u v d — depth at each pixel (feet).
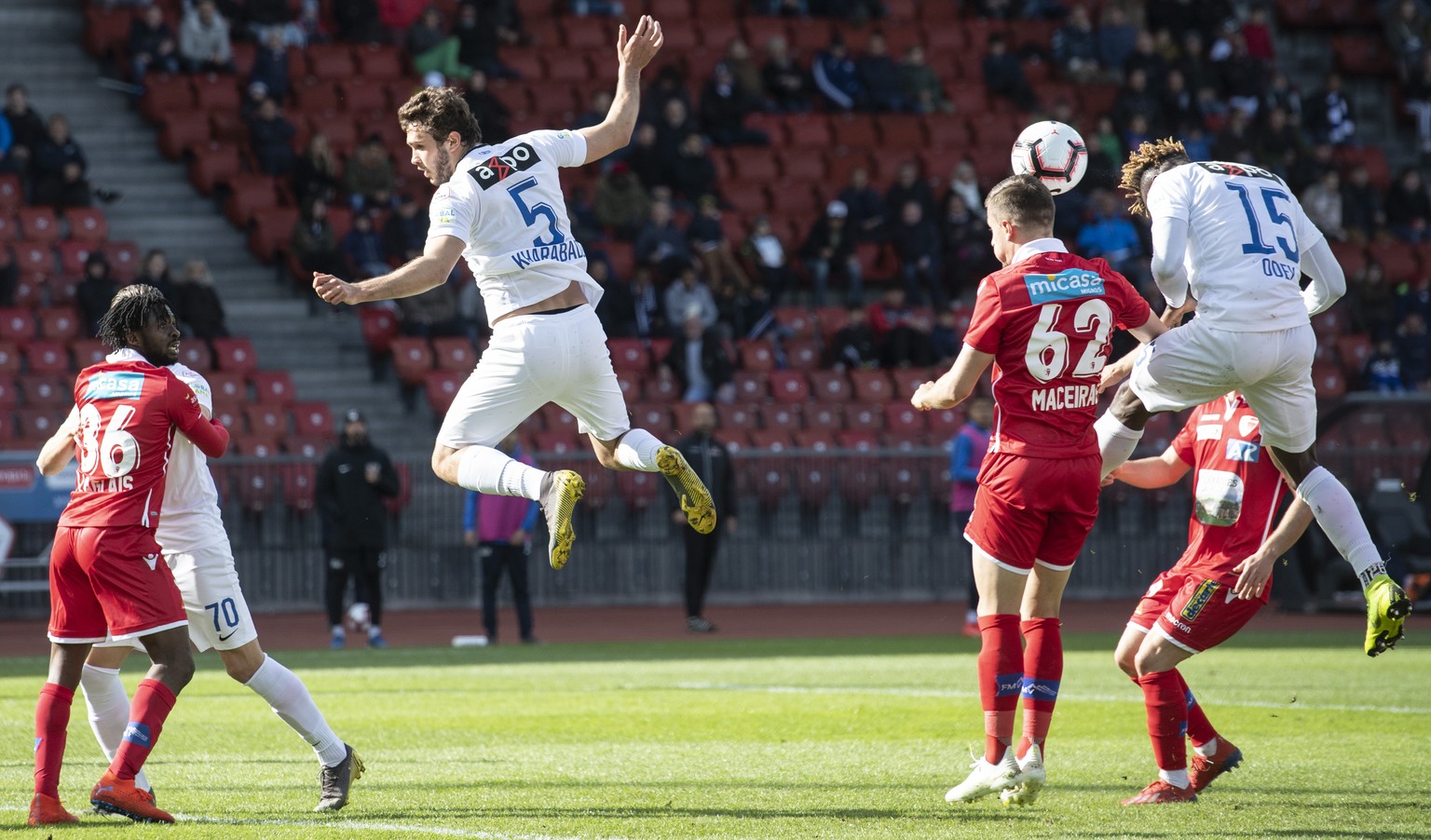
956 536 168.66
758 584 164.14
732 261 181.98
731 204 195.11
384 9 207.62
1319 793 51.11
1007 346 45.32
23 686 90.53
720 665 104.01
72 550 45.78
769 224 189.57
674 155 191.21
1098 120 200.54
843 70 212.43
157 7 192.95
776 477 164.45
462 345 173.37
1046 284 45.03
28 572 141.69
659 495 163.32
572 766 58.18
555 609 159.74
